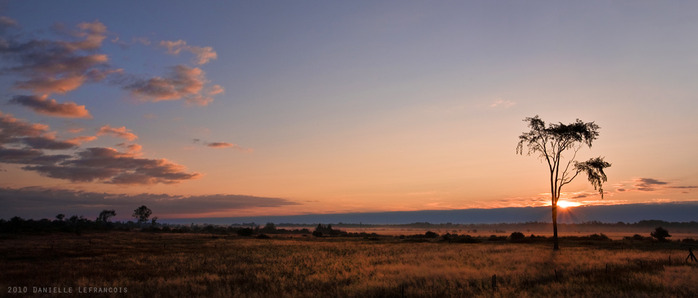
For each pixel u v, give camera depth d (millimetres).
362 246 65875
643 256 38656
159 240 83750
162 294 20422
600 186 48938
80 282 23766
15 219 111500
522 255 40906
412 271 27547
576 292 19375
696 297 18188
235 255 45562
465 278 24016
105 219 180750
